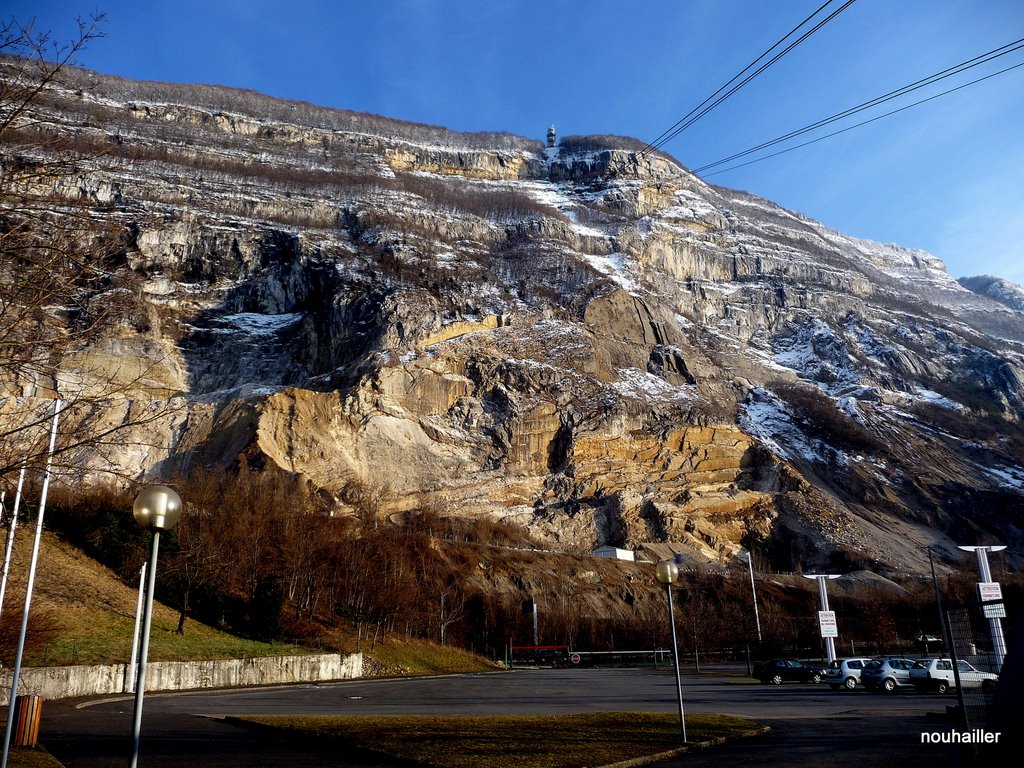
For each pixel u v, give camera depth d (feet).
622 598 324.80
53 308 39.58
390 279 495.41
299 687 136.05
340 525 244.63
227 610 170.09
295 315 495.41
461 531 346.95
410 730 65.36
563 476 413.80
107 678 115.34
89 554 165.37
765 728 69.26
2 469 34.88
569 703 104.27
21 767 48.39
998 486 494.59
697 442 451.53
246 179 625.00
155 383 399.85
